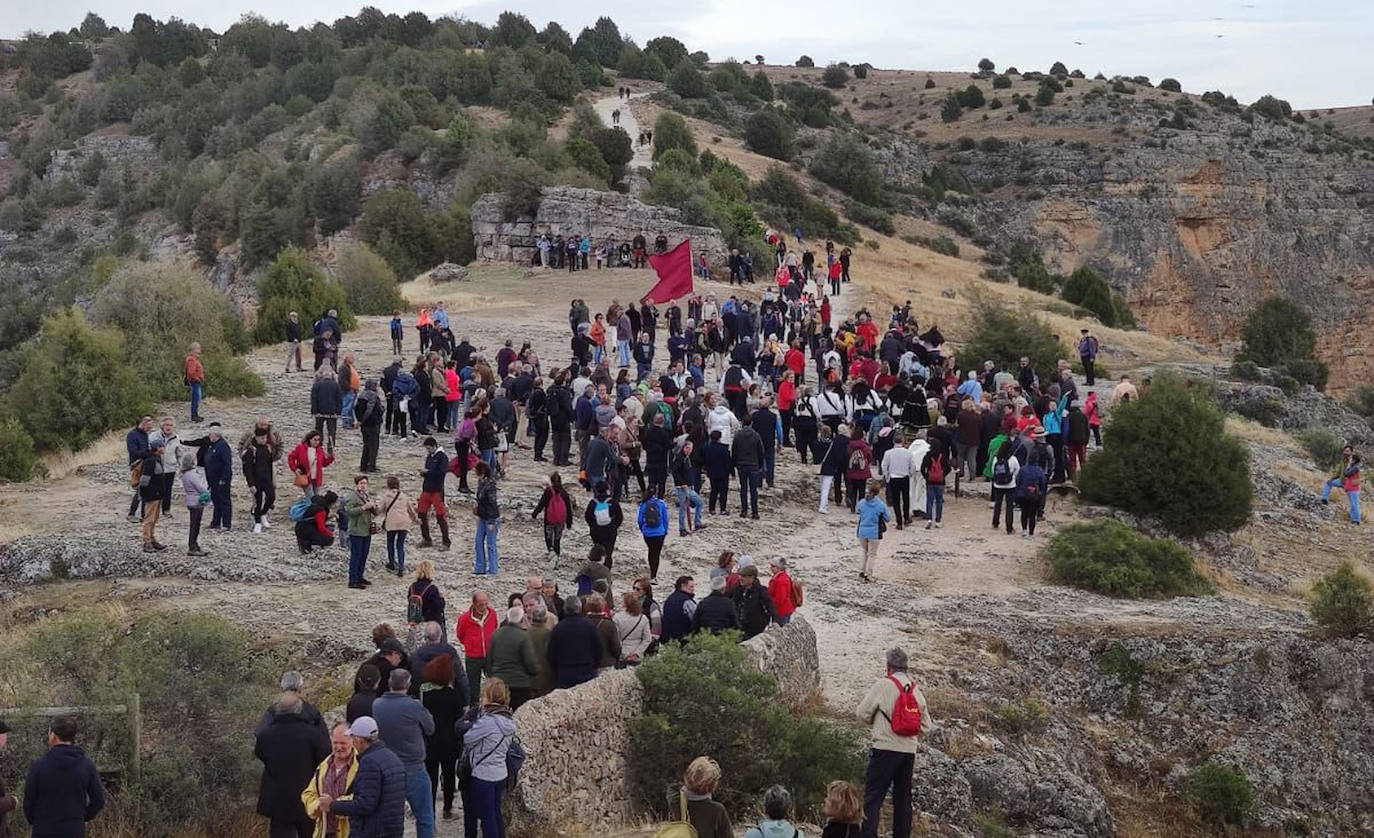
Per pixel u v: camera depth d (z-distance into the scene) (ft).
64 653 48.03
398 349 141.90
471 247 248.73
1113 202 456.45
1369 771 72.08
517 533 80.12
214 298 132.57
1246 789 65.72
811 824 48.83
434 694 42.52
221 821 44.45
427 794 38.68
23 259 467.93
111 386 108.27
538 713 44.70
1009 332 158.30
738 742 49.60
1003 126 512.22
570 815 45.03
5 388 148.87
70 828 35.35
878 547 86.58
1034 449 91.25
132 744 44.24
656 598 69.97
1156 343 221.25
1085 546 84.02
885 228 358.43
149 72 598.75
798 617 61.52
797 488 96.94
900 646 68.13
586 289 195.52
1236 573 96.27
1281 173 463.83
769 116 400.26
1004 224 451.94
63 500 83.97
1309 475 137.80
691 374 105.50
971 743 59.41
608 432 81.25
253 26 593.42
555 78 381.40
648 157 318.24
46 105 637.71
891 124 552.82
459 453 83.35
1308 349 311.47
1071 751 64.80
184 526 77.41
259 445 75.72
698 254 216.54
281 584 68.59
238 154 416.26
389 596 66.74
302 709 37.91
